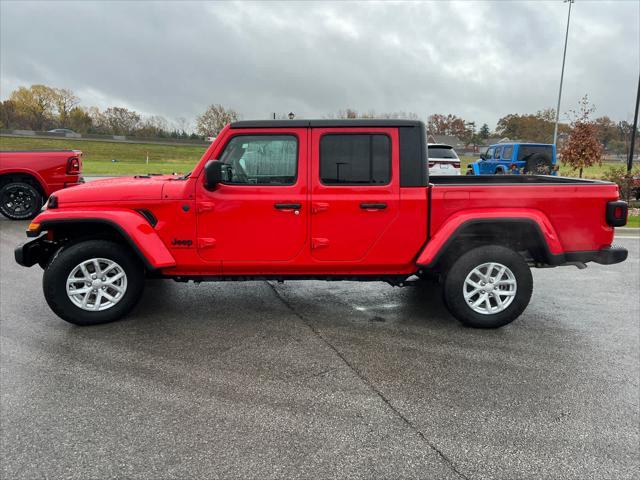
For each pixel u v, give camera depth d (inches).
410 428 114.7
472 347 161.3
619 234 377.4
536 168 734.5
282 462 102.2
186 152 2482.8
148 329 174.1
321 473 99.0
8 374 138.6
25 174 389.1
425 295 219.0
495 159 811.4
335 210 170.9
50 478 96.5
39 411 119.8
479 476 98.7
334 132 169.5
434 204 171.2
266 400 126.6
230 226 171.2
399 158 170.9
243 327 177.3
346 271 179.0
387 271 180.1
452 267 173.6
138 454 104.1
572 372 143.7
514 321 187.2
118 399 126.0
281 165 170.9
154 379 137.0
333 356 153.5
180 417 118.3
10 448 105.4
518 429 114.7
